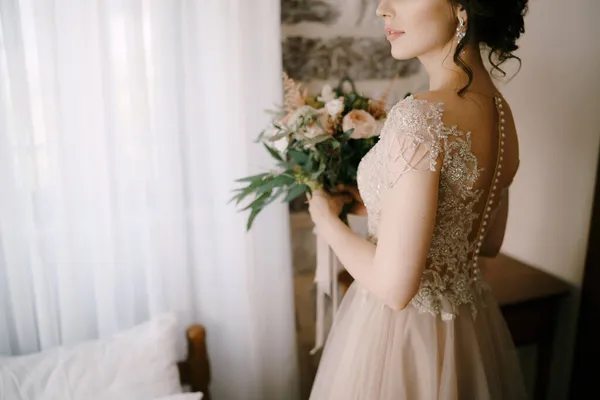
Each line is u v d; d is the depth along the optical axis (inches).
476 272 45.1
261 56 57.5
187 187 58.6
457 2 37.4
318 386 50.3
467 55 39.9
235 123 57.3
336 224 44.6
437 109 36.4
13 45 47.2
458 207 38.7
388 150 36.1
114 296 55.8
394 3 40.1
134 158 54.4
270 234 61.7
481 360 43.0
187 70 55.0
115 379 50.2
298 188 48.6
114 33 51.1
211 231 59.6
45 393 47.8
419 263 35.1
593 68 58.6
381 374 42.4
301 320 71.6
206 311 62.0
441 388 40.6
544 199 67.6
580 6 59.2
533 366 72.4
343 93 54.6
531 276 66.7
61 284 53.1
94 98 51.1
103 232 53.9
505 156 42.7
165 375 52.1
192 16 54.2
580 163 61.9
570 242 64.3
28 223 50.8
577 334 62.9
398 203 35.2
